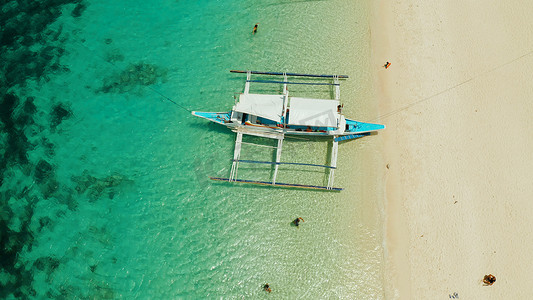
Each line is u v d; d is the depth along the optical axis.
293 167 21.34
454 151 20.95
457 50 22.97
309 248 20.08
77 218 20.56
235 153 21.25
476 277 19.03
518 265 19.03
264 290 19.47
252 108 20.27
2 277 19.69
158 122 22.50
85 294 19.36
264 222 20.52
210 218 20.64
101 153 21.78
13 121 22.11
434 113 21.70
